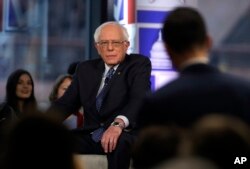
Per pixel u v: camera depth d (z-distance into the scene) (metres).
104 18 10.80
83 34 13.45
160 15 8.90
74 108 7.09
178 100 3.96
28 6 12.76
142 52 8.88
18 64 12.80
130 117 6.54
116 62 6.89
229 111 3.90
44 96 13.02
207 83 4.00
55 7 13.19
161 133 2.91
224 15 13.65
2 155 2.85
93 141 6.78
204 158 2.64
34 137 2.80
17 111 8.93
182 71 4.15
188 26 4.22
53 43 13.23
